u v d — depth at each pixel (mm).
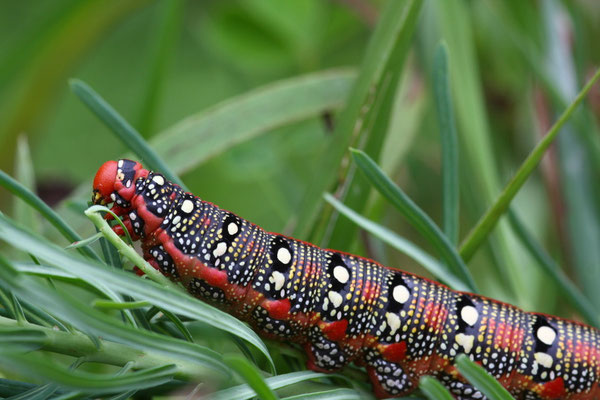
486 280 247
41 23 250
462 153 235
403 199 196
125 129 196
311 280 203
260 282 201
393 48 209
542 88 240
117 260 190
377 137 210
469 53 239
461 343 208
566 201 235
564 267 237
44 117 258
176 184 201
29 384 186
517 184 200
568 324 213
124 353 187
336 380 204
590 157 234
